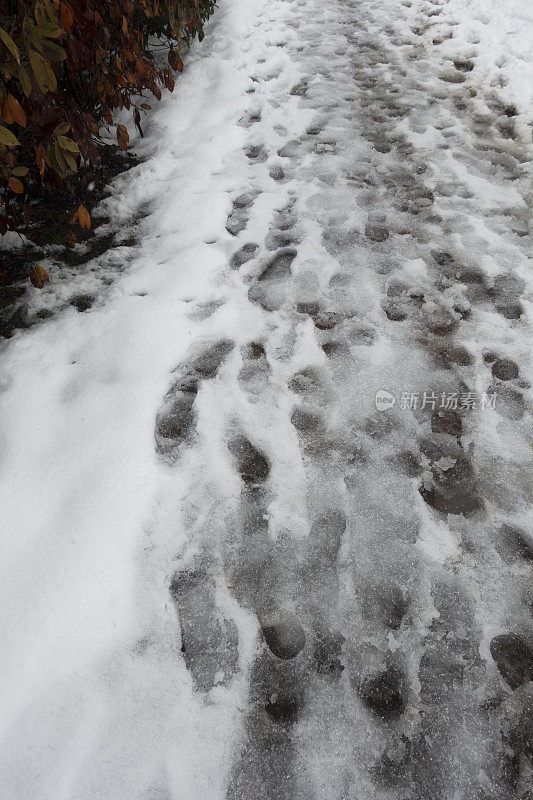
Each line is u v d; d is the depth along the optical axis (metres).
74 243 2.05
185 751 0.96
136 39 2.21
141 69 2.17
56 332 1.68
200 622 1.12
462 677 1.05
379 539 1.25
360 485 1.36
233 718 1.00
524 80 3.03
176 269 1.91
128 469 1.32
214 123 2.76
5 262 1.96
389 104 2.95
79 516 1.23
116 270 1.95
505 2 3.73
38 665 1.02
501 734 0.99
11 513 1.22
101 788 0.92
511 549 1.24
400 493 1.34
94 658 1.06
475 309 1.82
